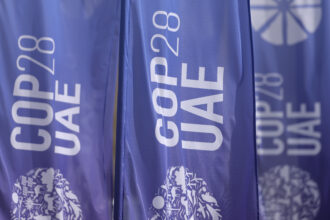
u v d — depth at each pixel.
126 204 3.89
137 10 4.02
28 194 3.88
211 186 4.01
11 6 3.99
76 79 4.01
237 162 4.02
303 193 4.04
